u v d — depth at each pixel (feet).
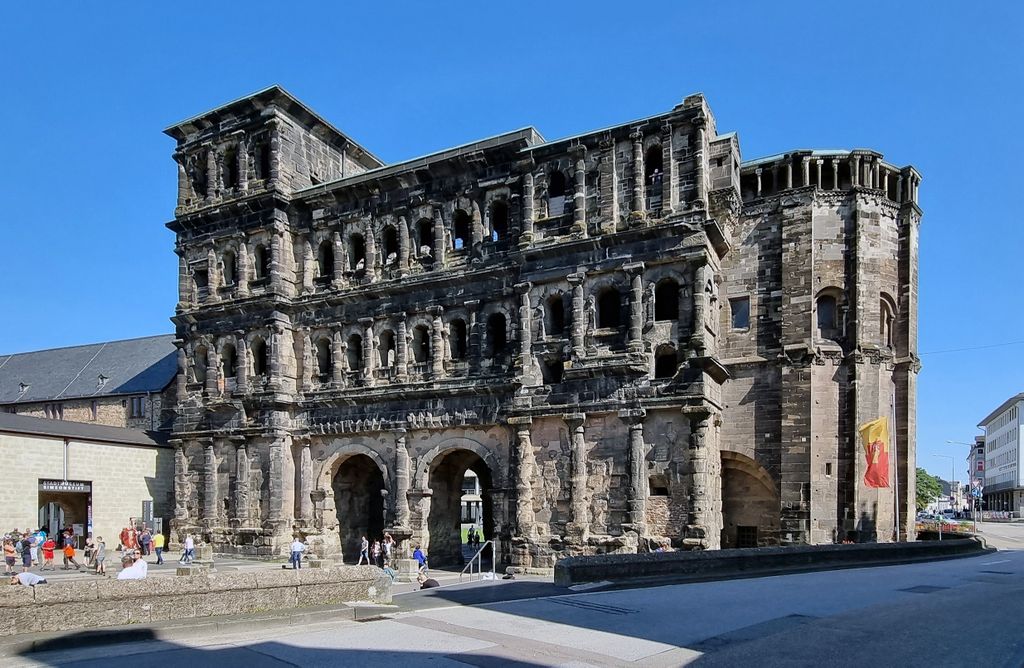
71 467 192.95
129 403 264.52
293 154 199.31
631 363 144.25
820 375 153.99
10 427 179.42
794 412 153.48
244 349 194.49
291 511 186.91
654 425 144.56
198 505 198.39
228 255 204.64
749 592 91.71
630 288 149.18
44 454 187.11
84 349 317.83
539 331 157.89
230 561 180.14
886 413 154.61
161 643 62.64
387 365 183.73
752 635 66.54
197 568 155.53
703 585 98.37
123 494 205.36
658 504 141.79
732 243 164.55
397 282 176.96
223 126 204.23
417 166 176.24
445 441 168.76
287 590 76.69
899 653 58.90
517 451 155.63
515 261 163.43
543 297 158.81
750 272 162.30
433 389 167.43
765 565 113.09
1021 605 80.48
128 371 281.74
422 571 139.85
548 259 158.30
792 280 157.38
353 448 181.68
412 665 55.98
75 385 289.94
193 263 207.51
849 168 159.53
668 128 150.92
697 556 107.14
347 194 187.52
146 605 66.59
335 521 187.73
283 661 56.95
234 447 193.98
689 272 145.79
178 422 203.62
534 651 60.70
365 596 84.23
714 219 145.69
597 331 151.74
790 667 55.01
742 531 160.56
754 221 163.43
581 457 148.97
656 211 151.33
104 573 157.07
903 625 69.41
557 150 161.07
